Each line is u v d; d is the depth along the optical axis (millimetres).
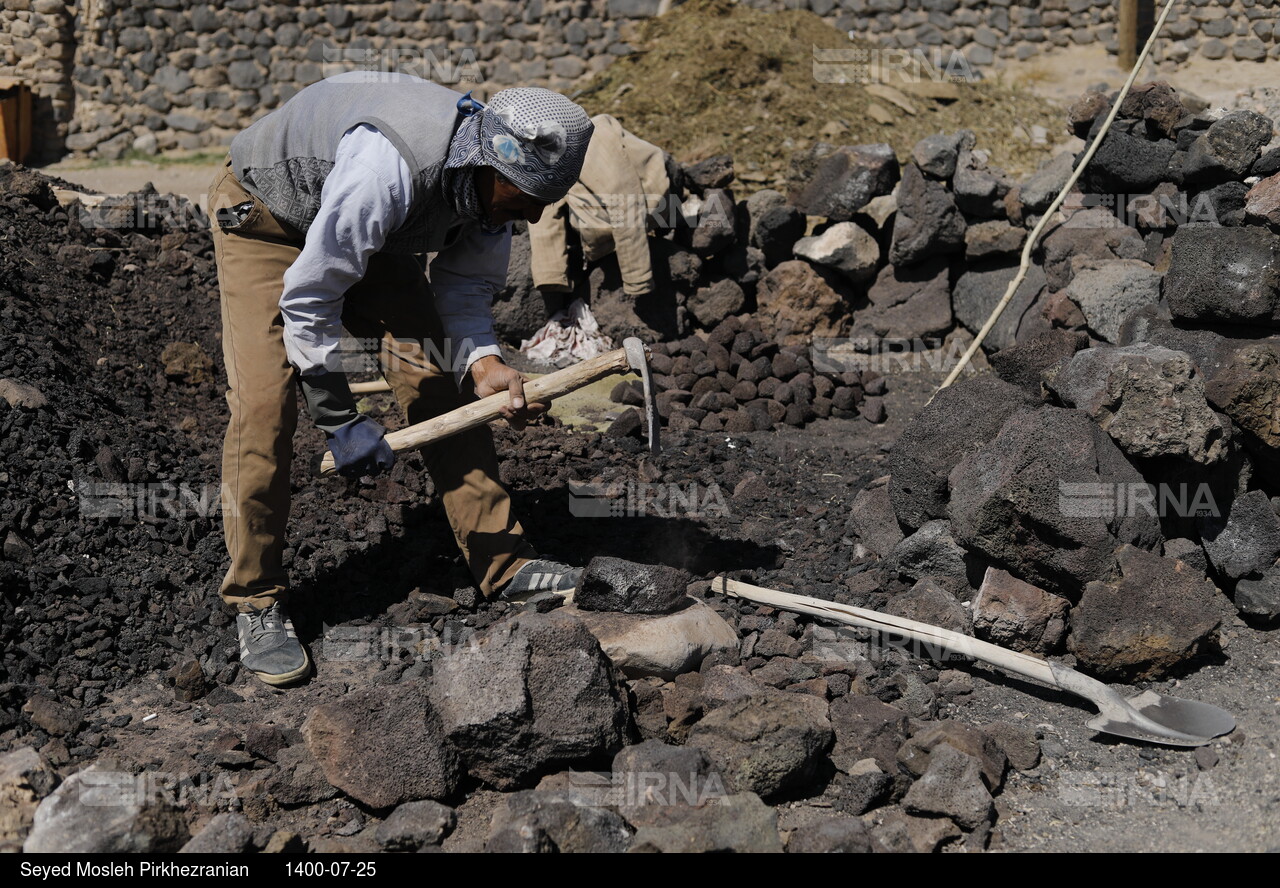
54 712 2875
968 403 3615
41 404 3812
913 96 9930
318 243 2740
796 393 5199
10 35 11430
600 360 3070
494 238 3199
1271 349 3486
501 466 4246
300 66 11789
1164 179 4895
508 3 11727
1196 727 2883
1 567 3205
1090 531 3162
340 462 3004
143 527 3568
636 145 5723
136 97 11711
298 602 3406
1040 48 11531
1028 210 5418
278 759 2768
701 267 5871
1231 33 11242
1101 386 3479
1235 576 3398
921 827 2607
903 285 5832
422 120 2758
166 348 4762
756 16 10367
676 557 3748
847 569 3723
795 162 5918
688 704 2914
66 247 5168
